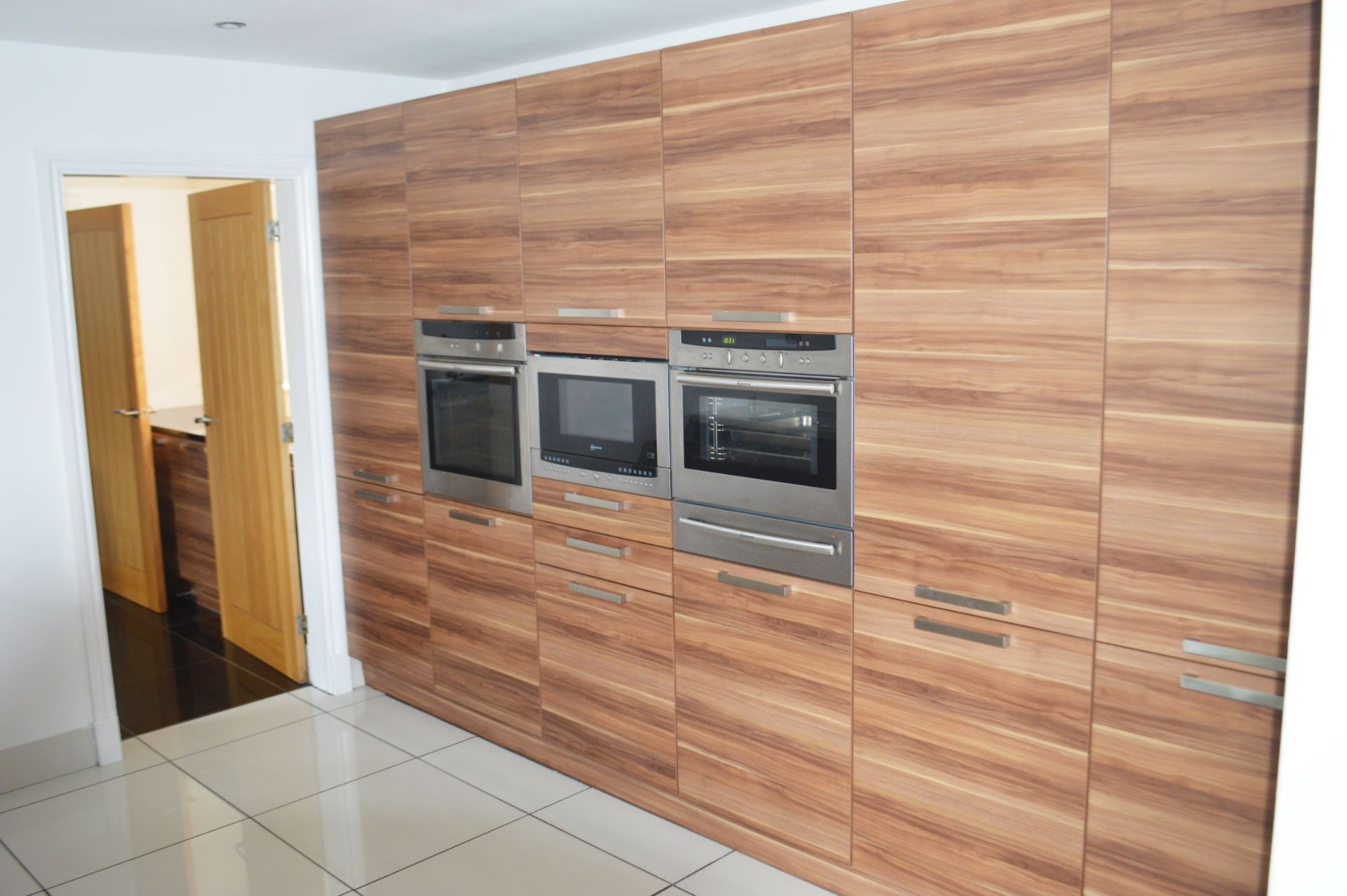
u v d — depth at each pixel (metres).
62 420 3.51
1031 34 2.10
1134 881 2.18
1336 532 1.64
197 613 5.26
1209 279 1.93
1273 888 1.79
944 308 2.31
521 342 3.34
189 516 5.32
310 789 3.46
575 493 3.24
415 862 3.01
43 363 3.47
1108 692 2.16
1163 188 1.96
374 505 4.04
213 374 4.57
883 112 2.35
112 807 3.38
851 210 2.45
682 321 2.86
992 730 2.37
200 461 5.13
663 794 3.21
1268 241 1.85
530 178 3.20
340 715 4.06
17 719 3.52
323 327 4.11
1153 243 1.99
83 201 5.71
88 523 3.58
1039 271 2.15
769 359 2.67
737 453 2.79
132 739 3.88
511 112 3.22
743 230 2.67
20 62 3.34
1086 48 2.03
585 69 2.98
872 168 2.39
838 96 2.43
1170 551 2.04
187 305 6.09
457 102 3.38
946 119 2.25
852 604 2.59
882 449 2.47
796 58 2.49
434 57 3.77
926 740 2.49
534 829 3.17
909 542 2.45
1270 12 1.80
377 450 3.97
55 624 3.57
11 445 3.44
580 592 3.27
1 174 3.34
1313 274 1.63
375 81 4.12
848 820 2.70
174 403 6.10
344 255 3.95
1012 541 2.27
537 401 3.32
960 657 2.40
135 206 5.87
